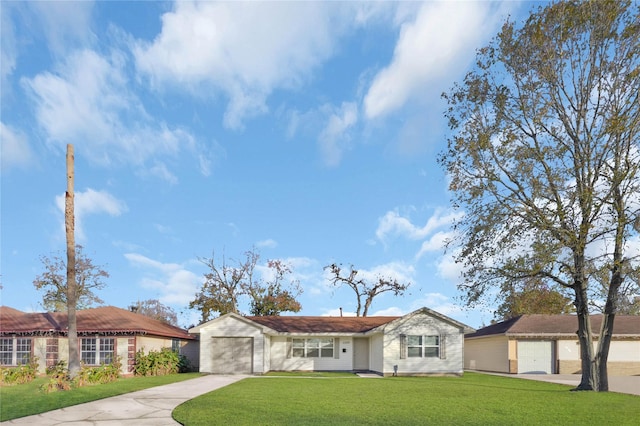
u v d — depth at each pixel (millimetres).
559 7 19594
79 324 27594
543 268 19281
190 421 11148
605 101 19391
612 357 31281
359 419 11500
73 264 22391
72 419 11664
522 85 20625
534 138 20516
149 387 18891
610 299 19234
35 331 26906
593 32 19328
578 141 19594
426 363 27328
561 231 18688
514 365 30562
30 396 16125
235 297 46438
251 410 12688
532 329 31297
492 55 20938
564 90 20156
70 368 21094
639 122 18453
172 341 33031
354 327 32125
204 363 28438
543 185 19094
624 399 15820
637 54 18641
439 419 11609
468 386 20109
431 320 27859
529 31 20062
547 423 11266
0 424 11094
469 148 20297
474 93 20938
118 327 26969
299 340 31438
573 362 30547
